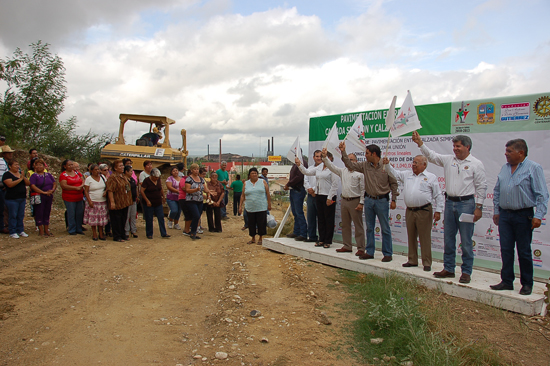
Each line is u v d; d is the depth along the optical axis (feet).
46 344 12.77
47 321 14.55
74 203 30.17
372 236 22.24
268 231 34.71
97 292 17.93
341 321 15.33
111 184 28.68
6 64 53.52
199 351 12.75
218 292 18.79
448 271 18.69
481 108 20.83
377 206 21.54
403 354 12.69
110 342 13.12
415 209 19.88
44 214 28.84
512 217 16.46
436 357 11.80
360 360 12.50
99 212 28.60
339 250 24.22
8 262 21.20
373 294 17.48
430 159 19.27
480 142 20.89
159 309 16.34
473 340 13.41
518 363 12.28
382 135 25.36
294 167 28.86
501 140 20.24
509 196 16.35
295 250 25.80
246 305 16.81
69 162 29.99
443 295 17.83
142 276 20.92
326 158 23.34
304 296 17.97
